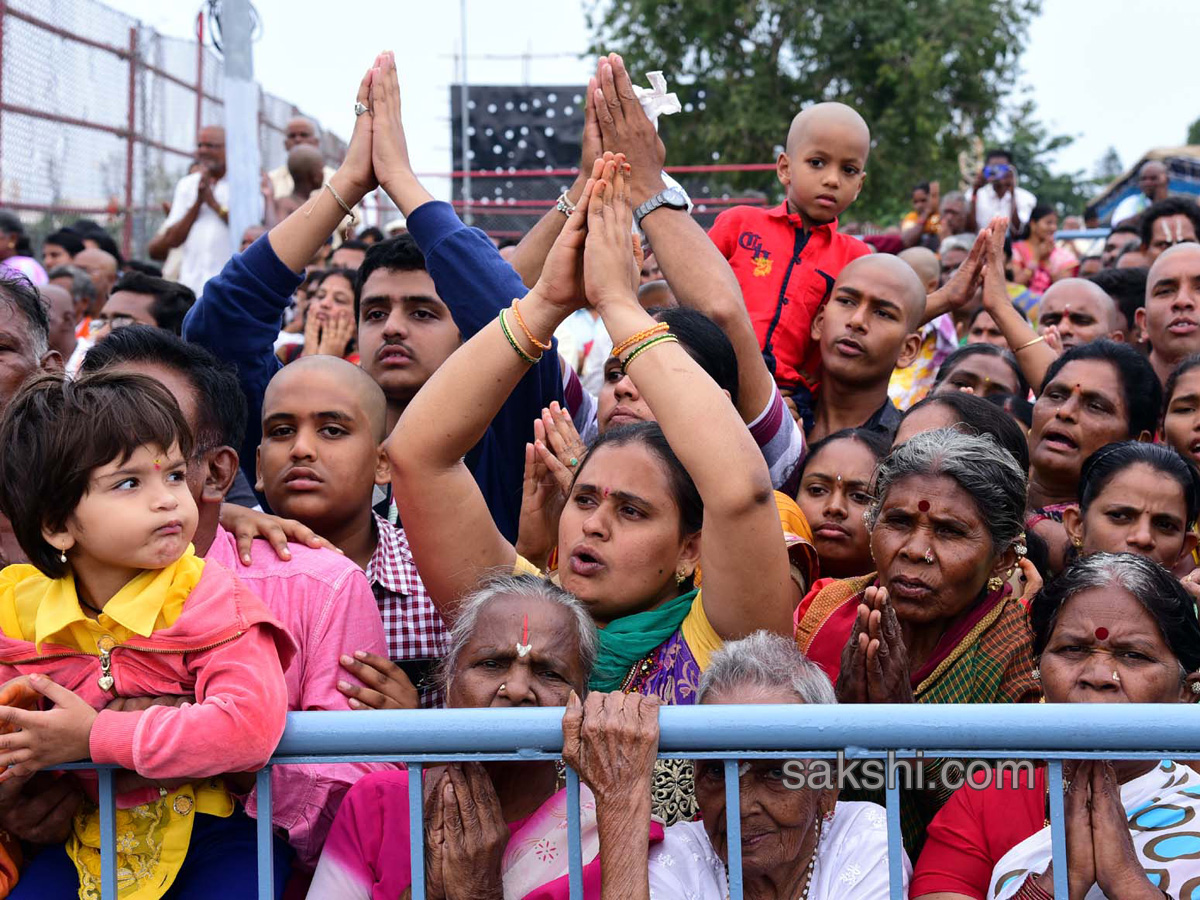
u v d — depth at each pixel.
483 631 2.50
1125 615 2.63
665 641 2.91
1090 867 2.27
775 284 5.38
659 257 3.56
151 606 2.33
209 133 9.73
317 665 2.83
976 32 21.62
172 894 2.53
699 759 2.22
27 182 10.47
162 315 6.16
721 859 2.48
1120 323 6.11
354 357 6.78
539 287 2.85
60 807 2.42
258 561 2.93
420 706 3.19
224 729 2.22
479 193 13.89
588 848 2.47
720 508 2.58
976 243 5.33
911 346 5.20
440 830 2.39
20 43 10.30
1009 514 3.08
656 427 3.00
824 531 3.88
